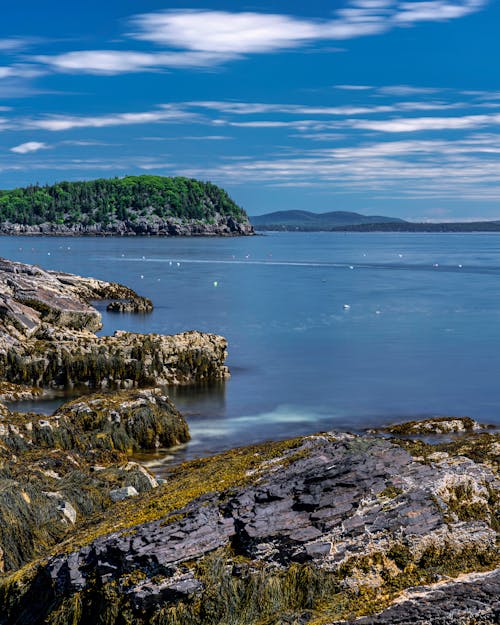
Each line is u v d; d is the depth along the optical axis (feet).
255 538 53.57
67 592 52.70
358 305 273.13
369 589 52.26
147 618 50.62
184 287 346.13
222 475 66.03
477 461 72.79
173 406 107.04
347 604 50.96
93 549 53.98
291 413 123.34
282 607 51.44
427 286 350.64
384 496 57.36
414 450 73.31
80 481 74.08
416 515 56.54
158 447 101.24
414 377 151.33
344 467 58.85
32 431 89.71
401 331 211.41
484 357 172.86
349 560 53.57
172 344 146.20
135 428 100.12
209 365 147.54
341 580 52.65
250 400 131.95
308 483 57.57
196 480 67.26
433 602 50.37
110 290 285.64
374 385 143.95
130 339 146.51
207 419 118.93
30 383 139.03
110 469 78.54
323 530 54.60
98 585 52.21
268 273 436.76
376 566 53.62
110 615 50.80
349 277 407.03
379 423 117.50
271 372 155.43
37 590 54.19
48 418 93.15
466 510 58.70
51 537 63.62
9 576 56.80
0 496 64.49
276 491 56.95
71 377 140.67
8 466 75.31
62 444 91.30
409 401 131.75
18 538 62.34
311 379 149.07
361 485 57.72
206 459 82.99
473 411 125.29
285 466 63.16
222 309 261.24
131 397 104.32
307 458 62.80
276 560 53.31
